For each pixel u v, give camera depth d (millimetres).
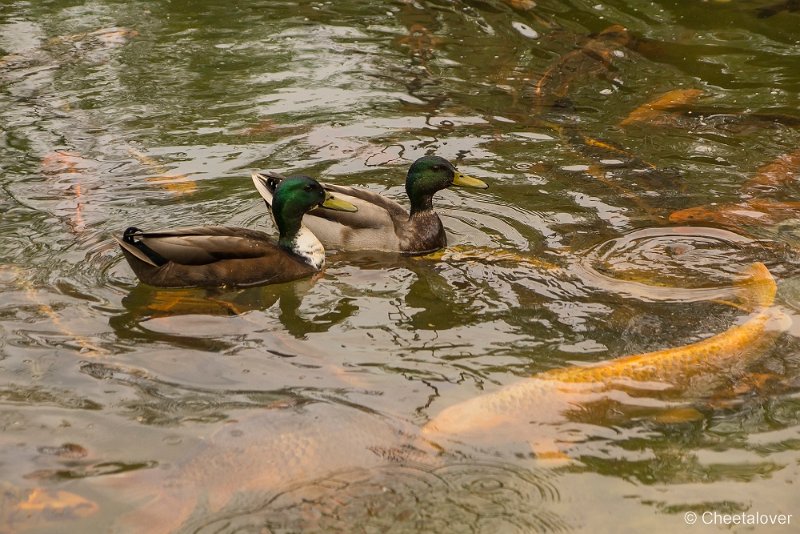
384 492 2707
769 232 3332
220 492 2703
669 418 2832
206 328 3062
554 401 2846
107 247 3277
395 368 2953
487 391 2898
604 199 3457
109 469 2738
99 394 2881
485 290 3172
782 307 3080
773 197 3463
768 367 2932
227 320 3090
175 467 2740
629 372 2895
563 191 3490
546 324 3062
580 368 2889
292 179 3258
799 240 3305
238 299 3164
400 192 3496
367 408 2854
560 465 2756
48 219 3361
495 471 2744
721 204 3432
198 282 3186
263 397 2879
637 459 2770
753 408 2854
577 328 3049
